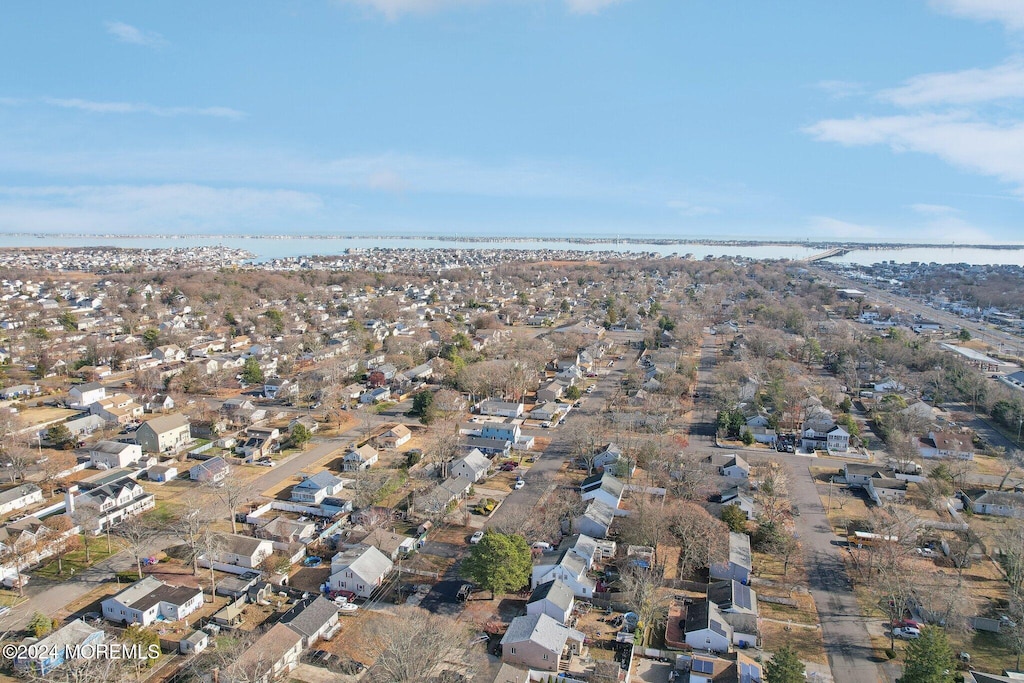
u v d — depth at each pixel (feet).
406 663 179.22
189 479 329.11
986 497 304.91
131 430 388.16
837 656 202.49
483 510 296.51
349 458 342.44
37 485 299.58
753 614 215.10
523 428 419.33
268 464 349.20
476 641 203.72
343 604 222.48
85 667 180.65
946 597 219.00
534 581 235.40
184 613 215.72
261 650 188.14
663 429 408.26
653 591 225.56
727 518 277.44
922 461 362.12
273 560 242.37
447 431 383.24
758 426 415.23
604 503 296.51
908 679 176.14
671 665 198.39
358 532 267.80
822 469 359.66
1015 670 196.03
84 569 241.96
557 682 187.62
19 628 204.23
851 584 244.42
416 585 237.45
